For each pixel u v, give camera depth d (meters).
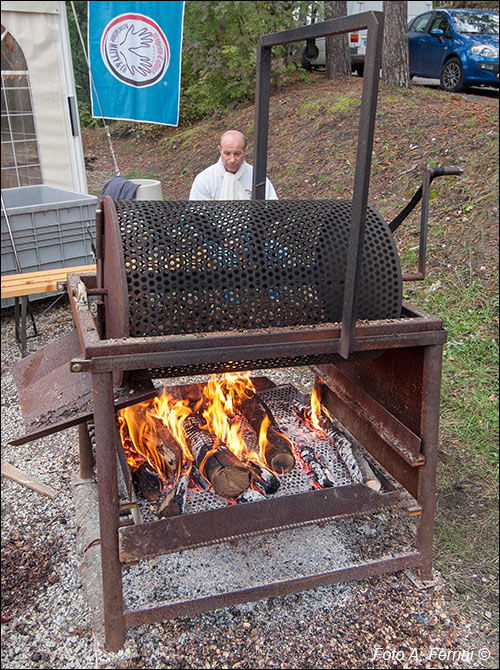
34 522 2.65
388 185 6.34
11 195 5.61
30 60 5.72
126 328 1.79
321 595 2.23
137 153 11.45
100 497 1.84
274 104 10.08
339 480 2.41
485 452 3.21
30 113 5.90
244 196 3.67
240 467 2.19
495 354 3.96
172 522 1.93
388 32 8.90
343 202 2.22
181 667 1.94
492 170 5.69
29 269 4.91
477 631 2.12
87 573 2.27
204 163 9.59
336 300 1.97
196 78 11.68
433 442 2.12
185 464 2.36
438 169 2.13
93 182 9.78
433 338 1.99
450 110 7.52
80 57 13.48
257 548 2.33
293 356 1.88
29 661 1.97
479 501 2.88
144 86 5.80
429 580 2.32
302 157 8.05
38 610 2.17
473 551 2.55
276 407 2.91
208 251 1.88
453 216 5.41
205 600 2.02
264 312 1.91
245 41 10.17
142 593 2.10
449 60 9.99
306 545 2.36
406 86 9.07
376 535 2.46
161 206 2.00
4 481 2.99
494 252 4.82
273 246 1.95
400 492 2.32
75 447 3.27
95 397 1.75
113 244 1.87
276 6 9.95
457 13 10.43
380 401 2.41
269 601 2.20
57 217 4.91
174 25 5.61
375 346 1.93
